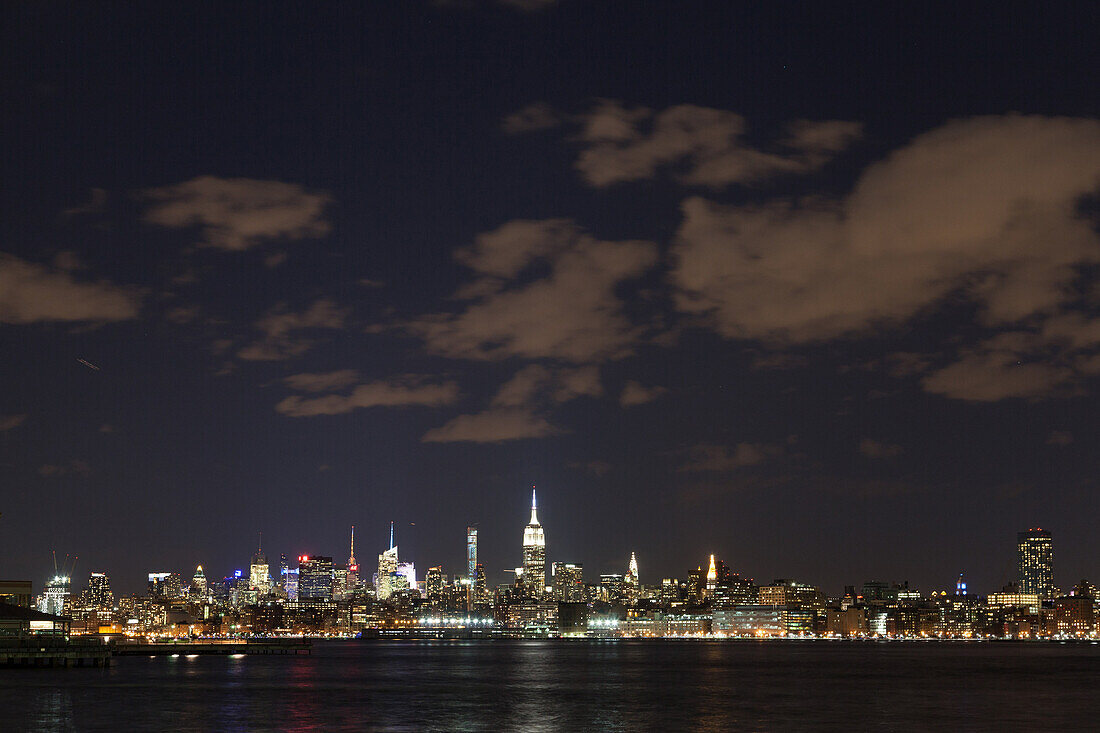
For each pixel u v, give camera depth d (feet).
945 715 504.84
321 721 460.96
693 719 483.10
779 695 636.89
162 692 581.12
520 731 433.48
